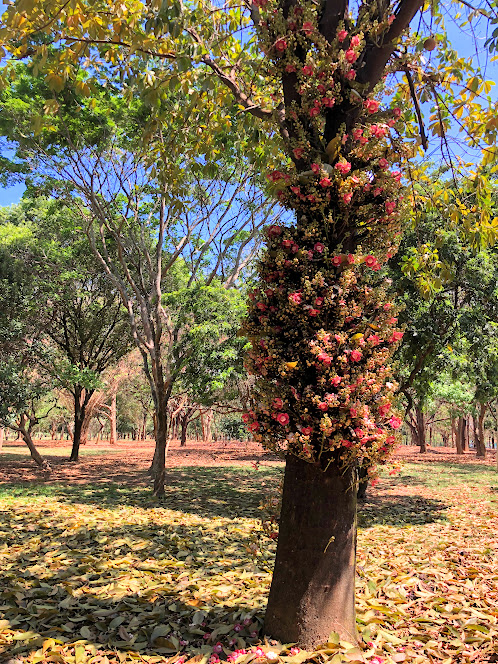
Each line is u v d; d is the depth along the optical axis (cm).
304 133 319
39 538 569
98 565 455
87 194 1004
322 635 283
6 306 1300
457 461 1944
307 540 293
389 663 272
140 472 1455
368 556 506
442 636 316
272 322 314
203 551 530
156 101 407
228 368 958
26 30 362
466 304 922
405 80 463
